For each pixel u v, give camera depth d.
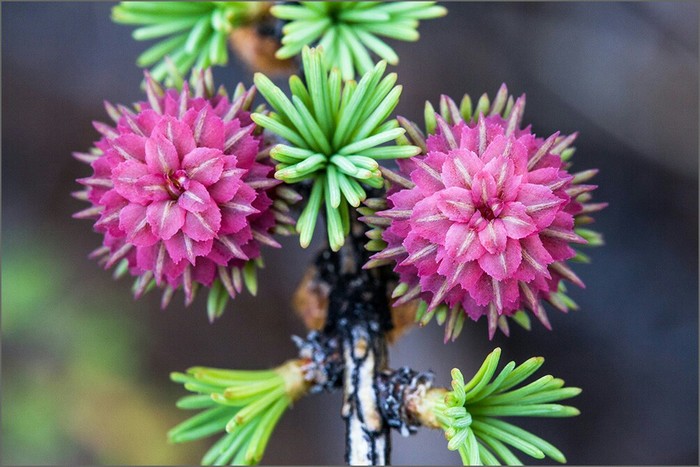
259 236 0.12
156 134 0.12
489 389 0.11
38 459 0.23
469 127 0.12
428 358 0.23
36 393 0.23
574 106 0.23
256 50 0.13
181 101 0.12
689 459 0.23
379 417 0.12
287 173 0.11
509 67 0.23
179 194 0.12
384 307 0.12
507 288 0.11
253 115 0.11
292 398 0.12
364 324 0.12
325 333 0.13
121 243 0.12
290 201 0.12
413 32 0.13
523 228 0.11
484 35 0.23
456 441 0.11
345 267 0.13
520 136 0.12
